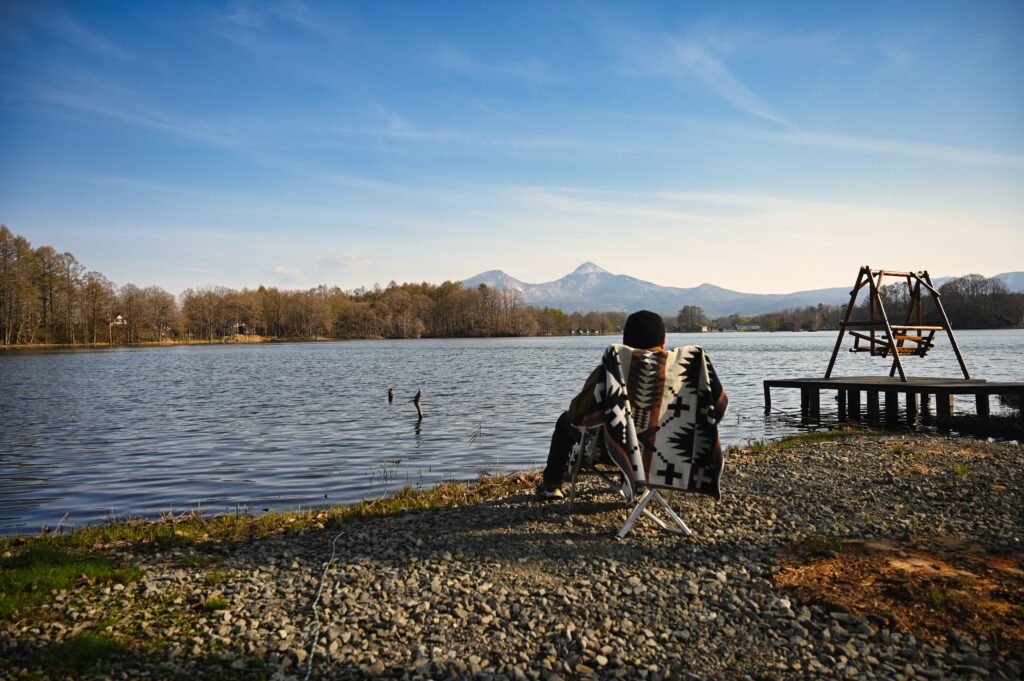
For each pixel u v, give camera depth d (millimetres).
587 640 3742
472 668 3475
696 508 6551
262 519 7469
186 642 3885
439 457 13562
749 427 16922
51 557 5621
